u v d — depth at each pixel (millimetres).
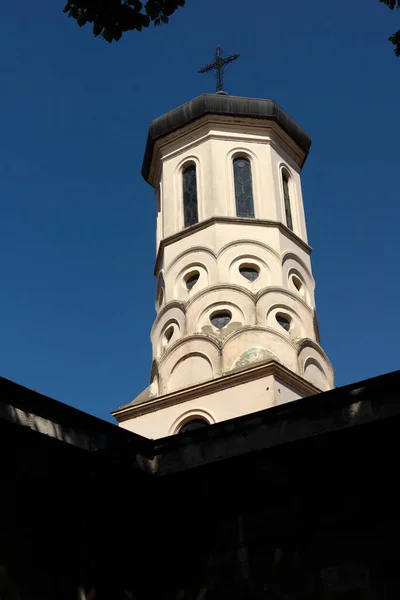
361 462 14477
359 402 14883
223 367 24875
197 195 29406
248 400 23438
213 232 28062
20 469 14430
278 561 14875
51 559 14672
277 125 30984
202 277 27562
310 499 14984
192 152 30484
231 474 15781
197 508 16188
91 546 15086
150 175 32781
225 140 30266
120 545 15508
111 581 14992
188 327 26469
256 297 26531
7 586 13727
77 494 15492
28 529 14453
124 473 15828
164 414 24859
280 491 15312
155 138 31469
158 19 12836
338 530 14508
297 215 30641
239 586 15078
